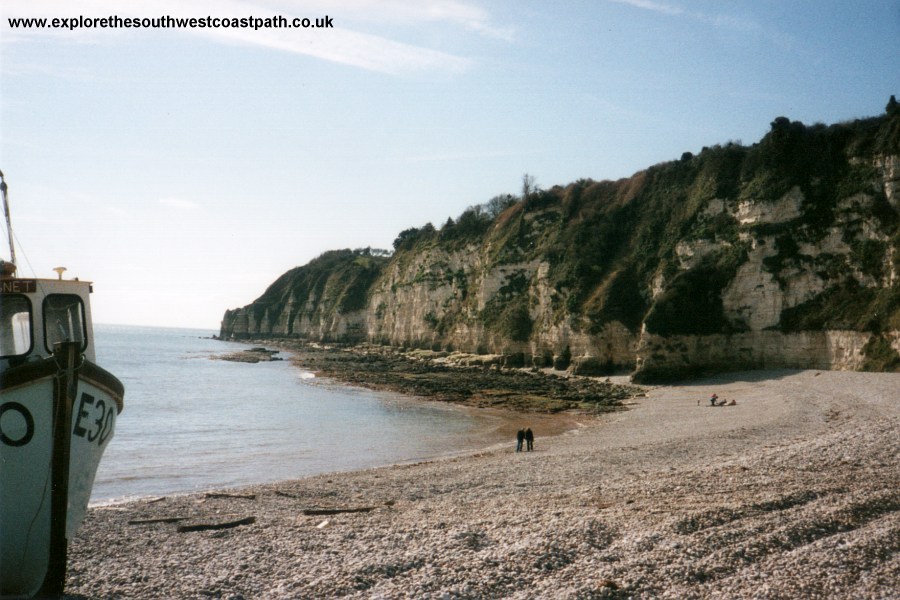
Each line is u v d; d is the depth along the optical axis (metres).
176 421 47.72
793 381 57.78
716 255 75.94
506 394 62.72
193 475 29.27
